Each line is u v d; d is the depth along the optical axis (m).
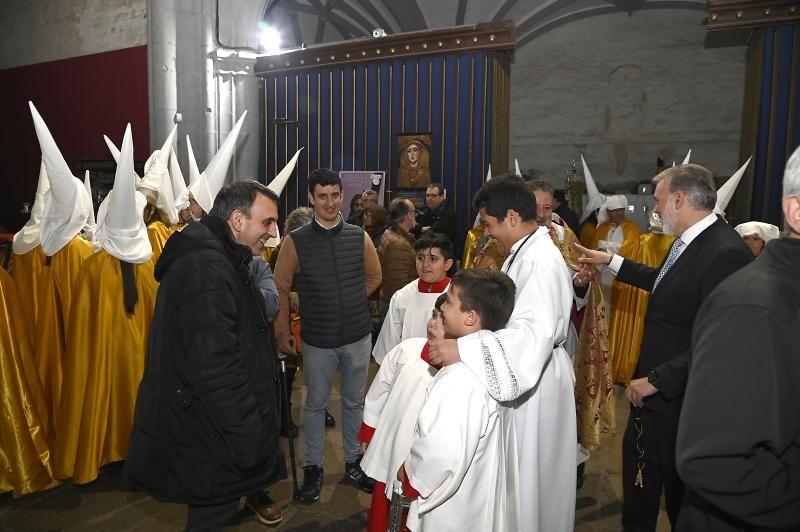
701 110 12.70
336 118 7.13
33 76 8.67
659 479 2.23
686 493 1.35
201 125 7.34
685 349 2.08
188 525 1.96
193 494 1.88
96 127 8.13
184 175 7.43
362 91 6.95
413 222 4.68
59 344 3.37
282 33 14.31
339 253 2.97
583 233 6.32
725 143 12.57
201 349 1.78
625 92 13.20
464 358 1.60
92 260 3.13
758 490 1.01
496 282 1.70
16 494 2.92
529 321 1.74
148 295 3.31
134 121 7.79
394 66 6.77
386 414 1.95
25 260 3.44
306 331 2.95
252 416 1.85
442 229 5.57
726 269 1.96
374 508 1.96
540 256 1.90
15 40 8.84
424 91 6.64
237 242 2.04
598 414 2.69
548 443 1.98
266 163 7.59
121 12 7.78
